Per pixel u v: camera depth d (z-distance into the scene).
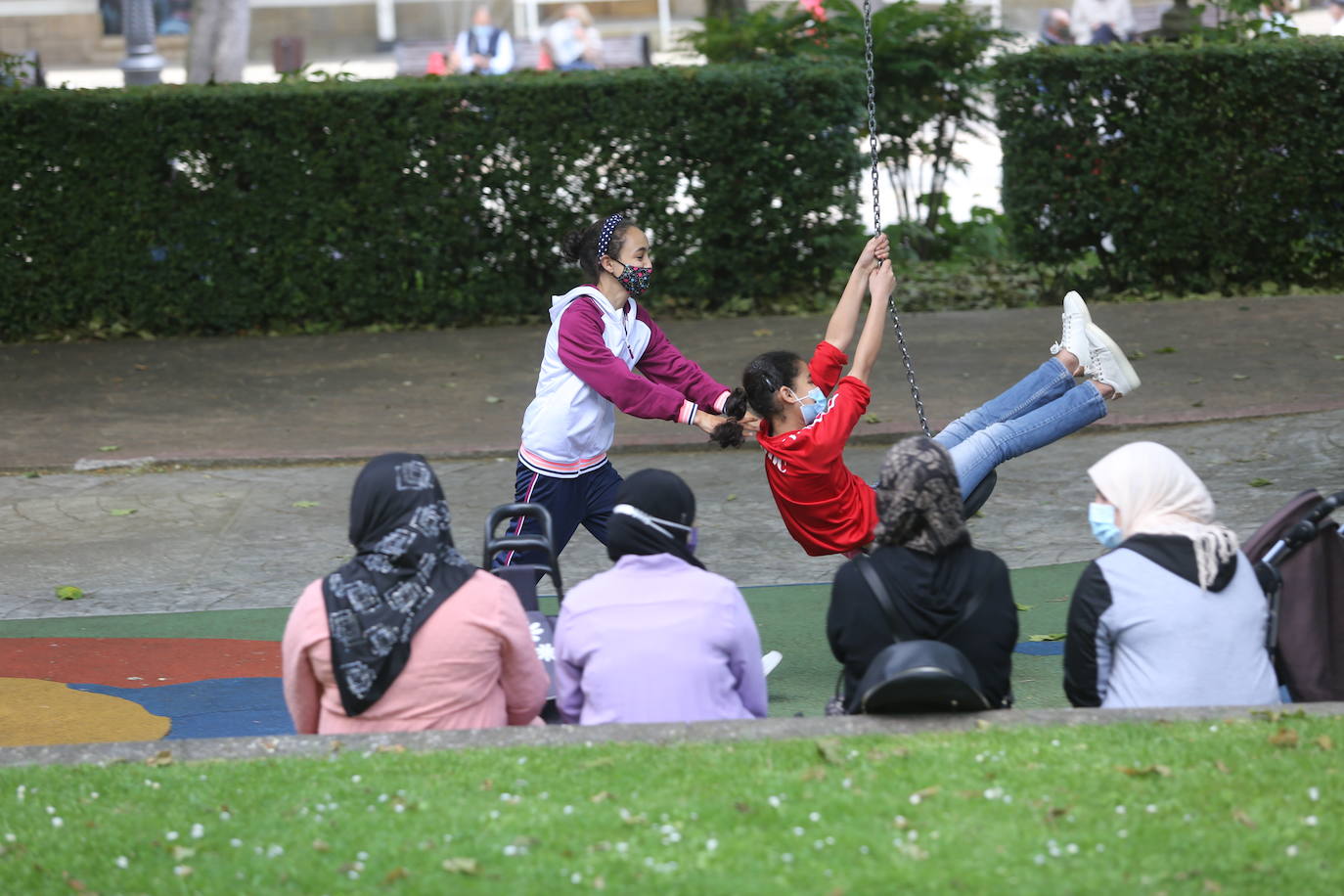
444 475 28.14
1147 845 10.49
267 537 24.75
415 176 40.16
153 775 12.40
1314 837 10.49
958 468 17.88
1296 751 11.82
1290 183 40.12
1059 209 41.09
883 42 43.91
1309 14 82.75
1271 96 39.72
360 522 12.66
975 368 34.12
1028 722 12.62
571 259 18.64
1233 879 10.03
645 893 10.09
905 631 12.58
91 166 39.72
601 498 18.78
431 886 10.33
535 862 10.58
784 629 19.80
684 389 18.72
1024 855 10.41
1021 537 23.19
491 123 40.00
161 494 27.47
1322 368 32.28
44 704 17.75
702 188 40.47
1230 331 36.41
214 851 11.04
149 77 68.81
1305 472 25.34
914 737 12.42
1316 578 13.66
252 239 40.44
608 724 12.70
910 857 10.42
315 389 34.81
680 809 11.22
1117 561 12.80
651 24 102.94
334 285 40.94
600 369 17.78
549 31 70.31
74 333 41.03
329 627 12.46
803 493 17.11
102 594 22.12
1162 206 40.53
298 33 104.75
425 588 12.63
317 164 39.88
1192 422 28.88
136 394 34.75
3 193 39.78
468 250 40.97
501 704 13.09
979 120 46.31
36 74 45.28
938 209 48.50
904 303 41.41
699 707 12.80
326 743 12.61
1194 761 11.67
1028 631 19.17
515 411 32.28
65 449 30.17
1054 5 88.38
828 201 40.66
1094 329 18.44
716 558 22.98
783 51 44.94
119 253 40.28
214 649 19.69
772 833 10.84
